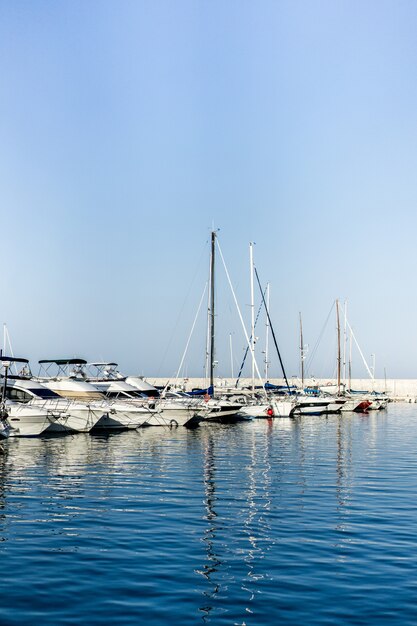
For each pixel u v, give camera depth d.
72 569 11.95
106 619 9.57
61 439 37.25
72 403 40.62
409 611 9.91
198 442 36.16
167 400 48.41
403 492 19.86
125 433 42.00
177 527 15.19
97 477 22.70
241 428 47.81
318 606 10.12
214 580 11.34
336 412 72.50
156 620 9.55
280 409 62.62
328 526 15.29
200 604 10.20
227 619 9.59
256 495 19.28
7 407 37.00
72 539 14.09
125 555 12.86
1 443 30.12
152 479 22.28
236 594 10.65
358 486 21.00
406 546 13.52
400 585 11.07
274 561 12.45
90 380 52.00
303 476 23.17
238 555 12.84
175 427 47.31
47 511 16.94
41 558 12.66
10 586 11.00
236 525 15.38
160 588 10.93
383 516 16.36
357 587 10.97
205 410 49.22
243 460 27.86
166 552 13.09
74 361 51.53
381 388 136.75
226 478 22.62
